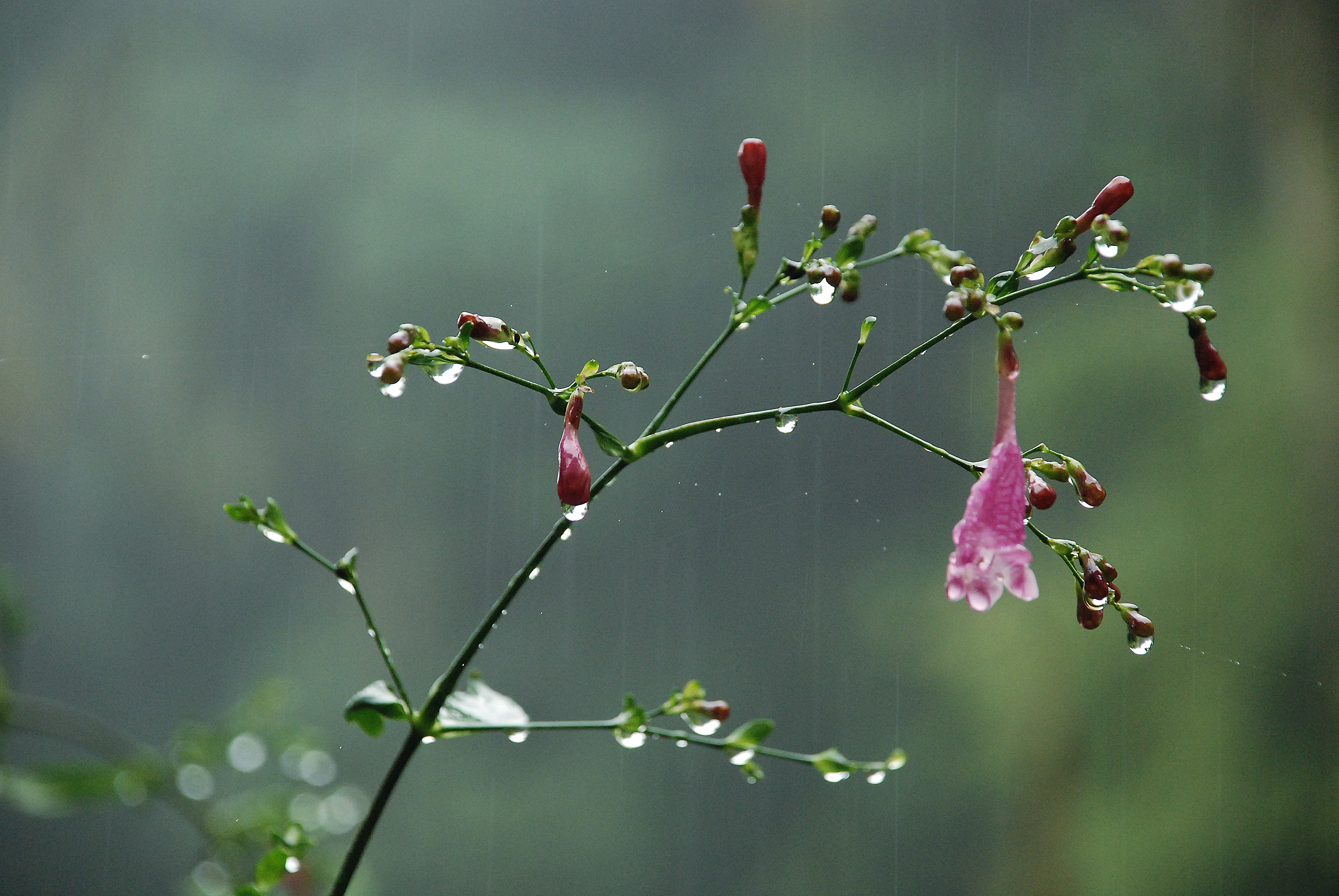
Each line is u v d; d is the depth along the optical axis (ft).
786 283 1.97
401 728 4.51
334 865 2.38
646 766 4.36
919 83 4.77
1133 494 4.36
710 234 4.64
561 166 4.86
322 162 5.05
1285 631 4.26
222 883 2.30
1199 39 4.81
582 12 5.04
